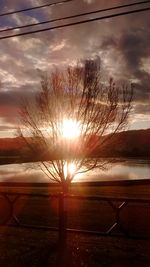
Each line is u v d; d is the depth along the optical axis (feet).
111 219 35.55
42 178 121.19
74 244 23.86
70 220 35.32
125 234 20.10
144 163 217.36
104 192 57.88
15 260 20.44
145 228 30.71
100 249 22.71
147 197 51.13
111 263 19.93
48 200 50.21
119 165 201.36
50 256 20.95
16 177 127.44
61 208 21.44
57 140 56.75
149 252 22.33
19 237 26.27
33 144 58.54
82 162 56.65
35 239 25.64
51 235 27.30
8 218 23.20
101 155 59.16
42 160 57.82
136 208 42.11
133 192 58.18
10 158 241.76
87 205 45.39
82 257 20.90
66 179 55.26
